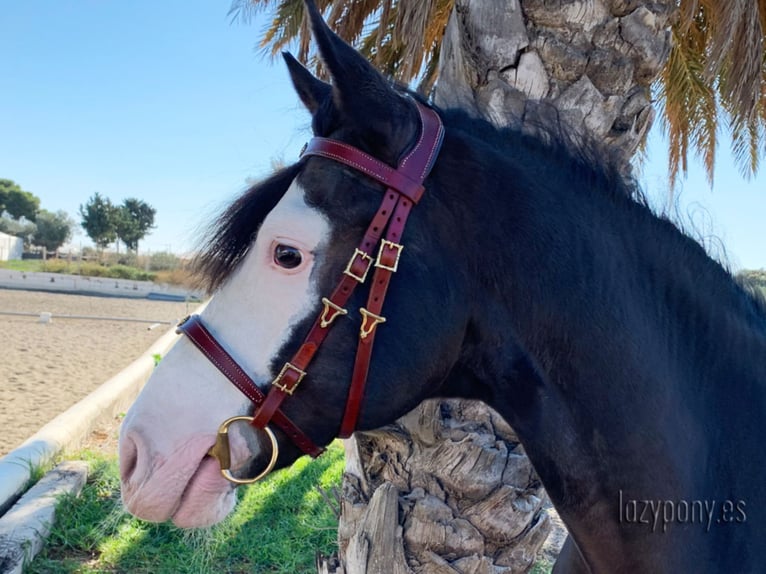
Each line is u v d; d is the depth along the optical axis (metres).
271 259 1.34
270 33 6.74
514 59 1.96
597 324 1.38
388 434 2.02
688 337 1.49
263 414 1.32
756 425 1.47
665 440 1.38
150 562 3.57
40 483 4.22
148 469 1.31
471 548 1.98
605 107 1.97
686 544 1.38
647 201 1.57
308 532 4.08
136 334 13.86
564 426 1.42
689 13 4.18
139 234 44.12
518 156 1.50
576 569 1.69
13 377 8.31
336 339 1.33
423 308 1.35
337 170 1.35
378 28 5.64
